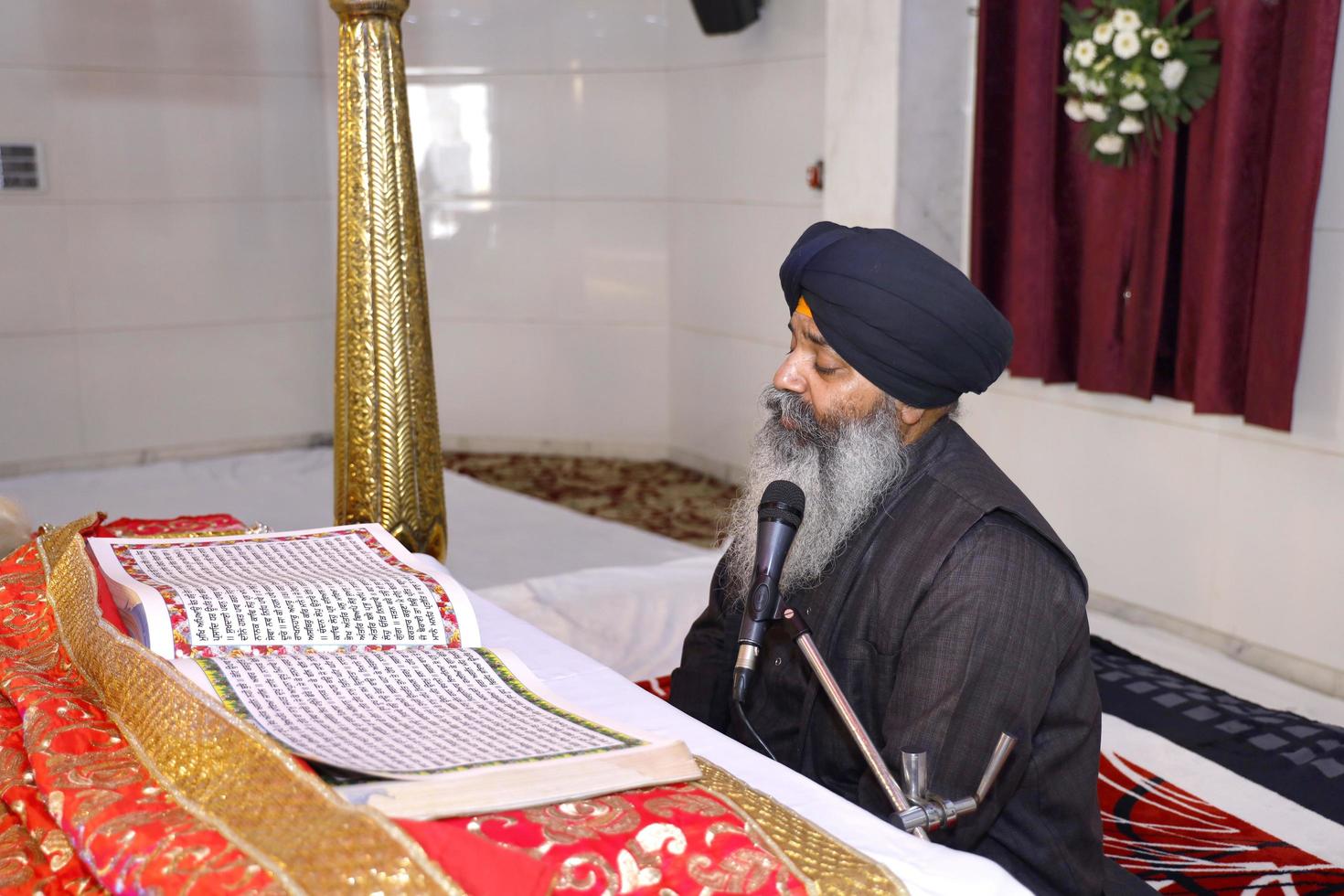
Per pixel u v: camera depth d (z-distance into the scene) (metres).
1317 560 3.84
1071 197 4.45
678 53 6.91
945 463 1.70
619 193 7.22
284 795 1.04
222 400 7.04
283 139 6.99
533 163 7.27
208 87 6.73
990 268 4.75
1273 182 3.69
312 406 7.32
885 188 4.96
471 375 7.57
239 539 1.73
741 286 6.66
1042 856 1.61
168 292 6.79
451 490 6.54
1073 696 1.64
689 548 5.55
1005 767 1.54
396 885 0.93
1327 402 3.76
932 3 4.84
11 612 1.64
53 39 6.29
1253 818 2.91
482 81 7.20
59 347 6.56
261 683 1.28
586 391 7.48
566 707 1.31
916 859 1.13
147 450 6.88
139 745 1.20
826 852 1.09
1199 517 4.20
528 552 5.44
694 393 7.16
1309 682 3.90
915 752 1.40
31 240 6.40
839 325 1.62
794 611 1.50
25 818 1.20
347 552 1.70
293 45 6.93
